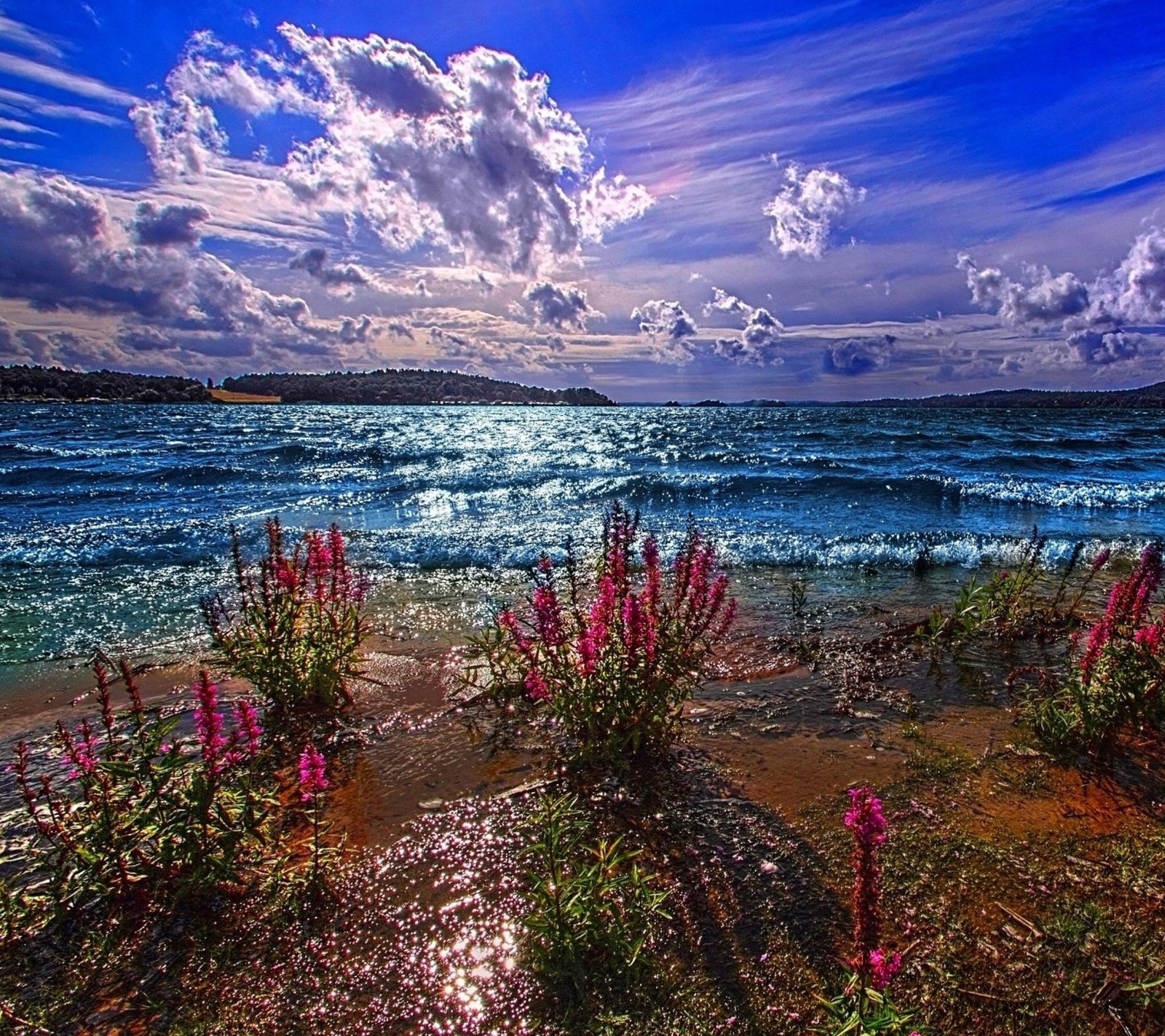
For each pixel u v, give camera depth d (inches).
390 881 137.8
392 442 1689.2
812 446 1552.7
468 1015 108.3
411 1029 106.2
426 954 119.8
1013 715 209.9
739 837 148.9
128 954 121.4
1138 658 187.3
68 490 829.2
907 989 109.1
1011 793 165.6
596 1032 104.3
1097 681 190.1
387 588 374.6
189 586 386.9
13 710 229.9
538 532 532.4
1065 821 153.9
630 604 178.9
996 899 128.8
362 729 204.4
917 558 445.7
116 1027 107.9
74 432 1982.0
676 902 129.8
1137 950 116.6
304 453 1344.7
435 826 155.9
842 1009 98.9
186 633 305.6
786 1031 103.7
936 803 160.9
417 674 247.1
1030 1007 106.5
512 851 146.5
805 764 179.9
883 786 168.6
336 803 165.8
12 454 1282.0
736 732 199.3
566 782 173.2
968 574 408.5
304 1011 109.8
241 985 115.0
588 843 147.2
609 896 129.2
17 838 156.7
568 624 207.2
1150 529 572.1
